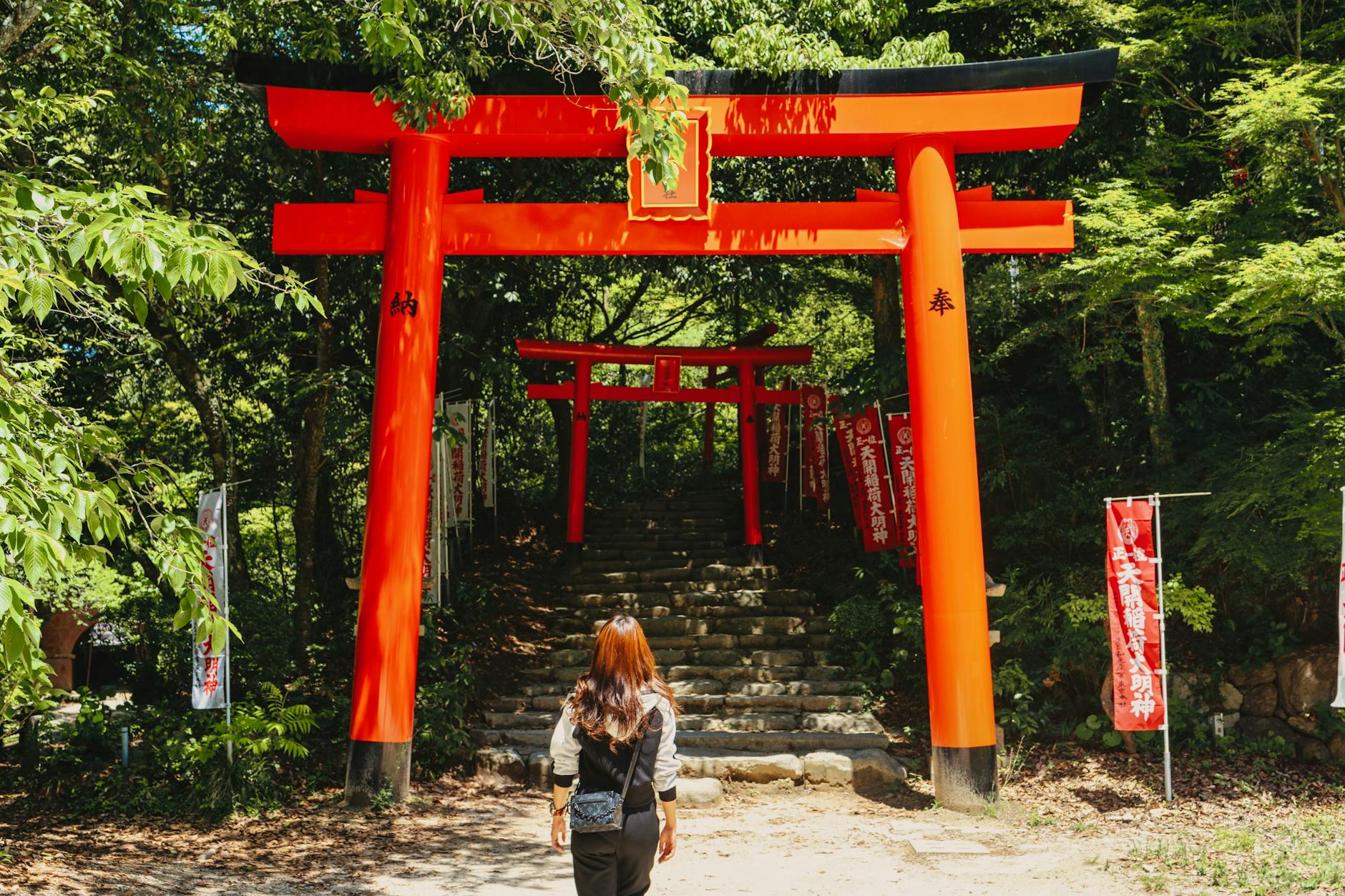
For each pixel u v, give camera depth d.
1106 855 6.75
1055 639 10.09
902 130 8.42
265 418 14.59
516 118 8.44
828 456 15.84
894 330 13.91
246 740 8.27
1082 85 8.29
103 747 9.48
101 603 11.31
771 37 8.32
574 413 14.67
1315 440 8.83
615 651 3.88
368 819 7.90
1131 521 8.15
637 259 12.80
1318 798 8.11
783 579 14.20
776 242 8.57
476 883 6.33
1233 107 8.78
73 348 11.28
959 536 8.18
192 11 8.38
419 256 8.41
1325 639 9.79
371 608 8.26
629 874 3.75
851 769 8.95
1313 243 7.66
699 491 19.08
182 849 7.10
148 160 8.72
